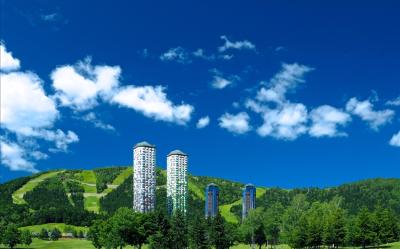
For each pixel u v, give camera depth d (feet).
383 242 628.28
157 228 590.96
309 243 625.00
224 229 607.37
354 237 611.06
